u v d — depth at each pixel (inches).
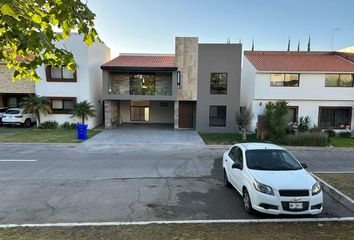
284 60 988.6
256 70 885.8
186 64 925.8
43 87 920.9
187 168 464.4
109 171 438.9
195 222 252.2
